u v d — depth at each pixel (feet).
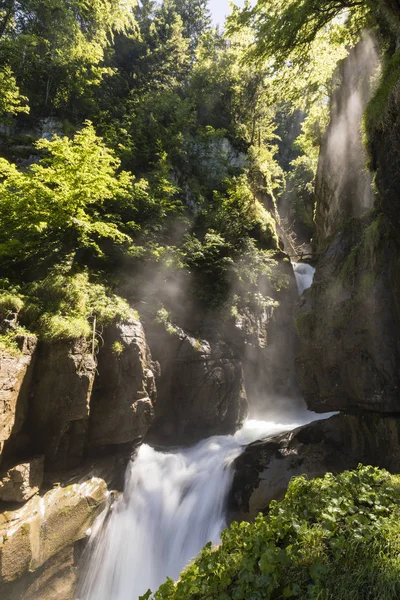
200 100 93.91
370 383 28.04
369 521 11.35
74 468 32.30
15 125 69.87
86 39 83.87
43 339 31.32
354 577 9.46
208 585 10.21
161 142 72.49
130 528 33.42
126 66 105.09
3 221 40.91
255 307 56.18
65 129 71.77
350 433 31.04
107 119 78.43
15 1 74.43
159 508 34.37
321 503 12.60
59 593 28.17
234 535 12.00
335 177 48.60
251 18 42.91
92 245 44.50
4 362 27.86
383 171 23.20
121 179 45.60
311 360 33.71
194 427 44.96
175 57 109.09
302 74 48.67
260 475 31.96
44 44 77.71
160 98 83.15
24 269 43.21
